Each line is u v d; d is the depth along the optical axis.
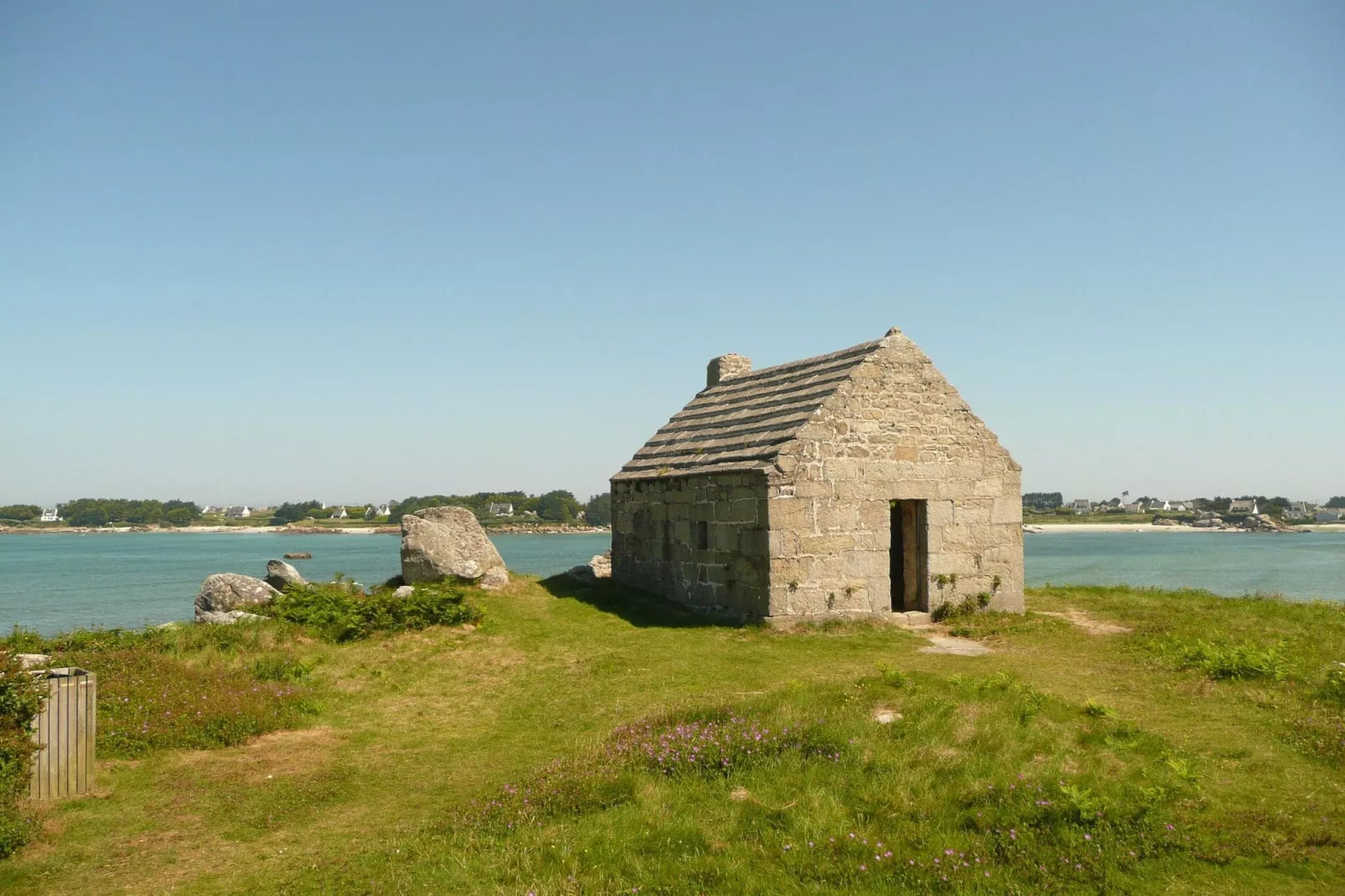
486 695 14.36
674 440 24.95
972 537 20.27
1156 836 7.46
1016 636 17.55
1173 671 13.84
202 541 178.50
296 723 12.68
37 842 8.54
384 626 18.70
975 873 7.10
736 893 7.08
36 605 44.03
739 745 9.91
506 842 8.27
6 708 9.24
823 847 7.72
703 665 15.61
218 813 9.43
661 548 23.09
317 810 9.59
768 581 18.28
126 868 8.12
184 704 12.52
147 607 42.53
